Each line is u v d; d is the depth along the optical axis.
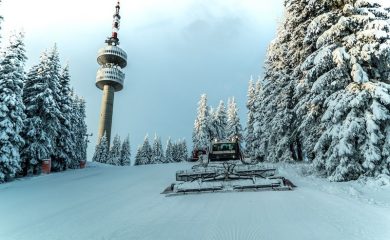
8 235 7.89
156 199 12.40
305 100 21.39
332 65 17.16
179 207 10.45
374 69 16.09
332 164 15.78
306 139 23.03
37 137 30.55
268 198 11.31
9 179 24.22
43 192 15.77
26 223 9.15
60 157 34.75
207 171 14.92
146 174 23.83
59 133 35.50
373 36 15.21
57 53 34.41
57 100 37.06
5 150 23.95
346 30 16.53
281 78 30.88
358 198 11.12
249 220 8.09
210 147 20.11
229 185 13.72
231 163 15.67
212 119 75.75
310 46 20.88
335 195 11.70
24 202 12.99
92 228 8.09
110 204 11.67
